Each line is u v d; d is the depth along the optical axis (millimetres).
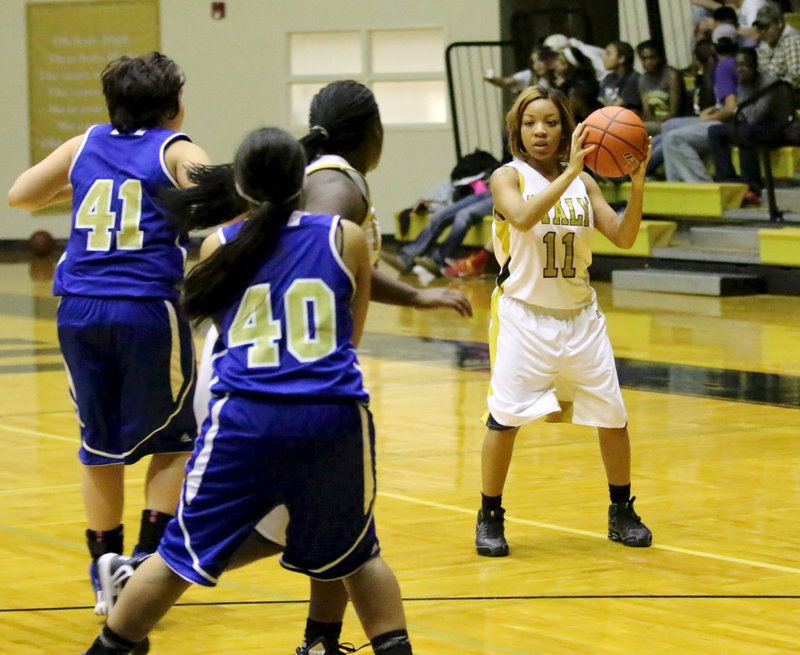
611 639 5680
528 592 6418
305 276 4648
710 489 8570
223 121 30188
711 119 21734
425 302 5191
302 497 4586
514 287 7109
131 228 5918
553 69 22797
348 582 4793
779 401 11758
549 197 6691
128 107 6078
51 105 30812
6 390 12758
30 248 30125
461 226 23344
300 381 4551
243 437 4523
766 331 16094
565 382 7152
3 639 5742
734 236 21125
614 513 7348
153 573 4684
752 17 22203
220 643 5695
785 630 5797
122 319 5855
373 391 12508
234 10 29844
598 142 7047
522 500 8336
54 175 6219
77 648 5625
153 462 6156
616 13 27125
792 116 20641
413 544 7328
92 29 30422
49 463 9539
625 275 21234
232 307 4699
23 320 18375
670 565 6871
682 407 11531
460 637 5715
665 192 21922
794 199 21734
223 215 4977
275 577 6703
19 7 30656
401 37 29031
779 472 9047
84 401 5996
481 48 28266
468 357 14656
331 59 29562
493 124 28672
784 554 7066
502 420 7016
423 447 10016
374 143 5461
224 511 4582
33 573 6773
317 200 5137
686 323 16922
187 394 6066
